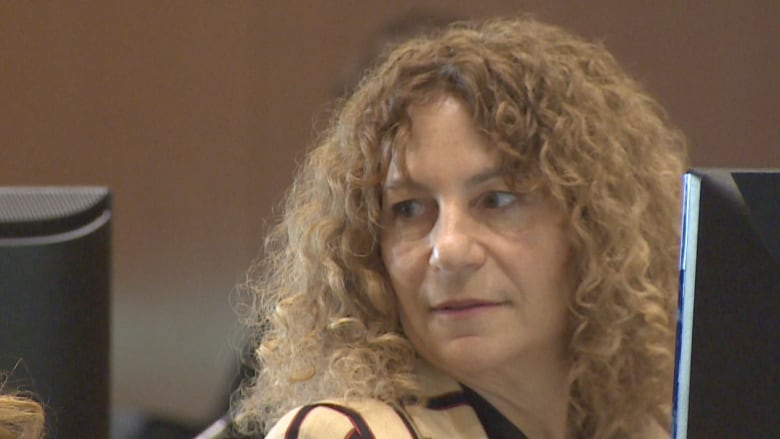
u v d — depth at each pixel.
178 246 12.52
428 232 4.18
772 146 12.03
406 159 4.13
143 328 12.48
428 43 4.41
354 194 4.29
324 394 4.34
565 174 4.24
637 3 12.02
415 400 4.26
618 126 4.56
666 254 4.71
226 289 12.47
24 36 12.44
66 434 4.19
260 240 12.46
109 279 4.40
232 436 5.18
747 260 3.17
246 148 12.48
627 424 4.68
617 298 4.43
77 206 4.27
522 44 4.43
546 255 4.25
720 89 12.02
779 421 3.17
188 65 12.49
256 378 5.15
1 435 3.35
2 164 12.47
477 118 4.12
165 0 12.45
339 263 4.35
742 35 12.01
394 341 4.27
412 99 4.18
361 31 12.39
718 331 3.19
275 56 12.45
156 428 7.80
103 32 12.46
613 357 4.55
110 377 4.43
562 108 4.31
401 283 4.20
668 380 4.67
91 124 12.49
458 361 4.16
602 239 4.36
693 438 3.20
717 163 12.05
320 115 10.79
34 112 12.49
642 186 4.63
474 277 4.12
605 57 4.78
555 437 4.58
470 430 4.27
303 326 4.44
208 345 12.41
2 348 4.11
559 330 4.41
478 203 4.19
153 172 12.53
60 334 4.18
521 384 4.45
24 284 4.13
